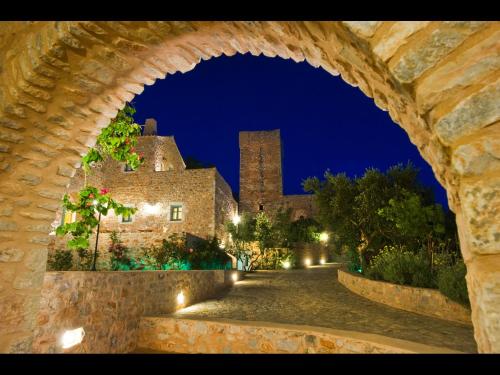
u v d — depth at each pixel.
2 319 3.07
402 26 1.24
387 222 10.63
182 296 8.04
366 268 10.58
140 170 17.19
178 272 7.99
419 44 1.21
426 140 1.54
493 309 1.00
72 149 3.54
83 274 4.67
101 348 4.97
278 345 4.91
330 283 11.38
